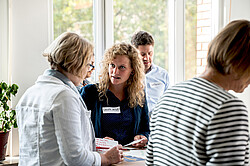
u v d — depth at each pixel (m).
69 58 1.67
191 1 4.23
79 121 1.65
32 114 1.67
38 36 2.91
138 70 2.33
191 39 4.26
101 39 3.54
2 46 2.81
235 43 1.11
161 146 1.24
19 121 1.78
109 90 2.35
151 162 1.34
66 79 1.73
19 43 2.82
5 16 2.79
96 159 1.73
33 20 2.88
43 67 2.95
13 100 2.79
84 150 1.65
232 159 1.03
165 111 1.24
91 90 2.37
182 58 4.20
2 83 2.46
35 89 1.73
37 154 1.66
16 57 2.81
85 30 3.46
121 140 2.34
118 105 2.35
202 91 1.15
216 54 1.15
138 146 2.26
